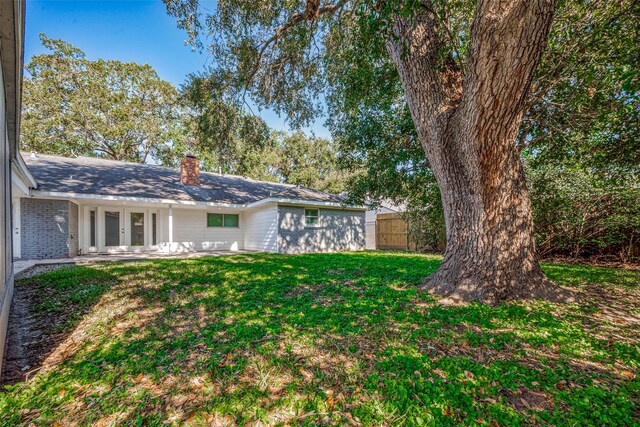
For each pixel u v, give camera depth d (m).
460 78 4.37
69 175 10.62
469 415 1.77
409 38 4.39
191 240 13.30
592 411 1.80
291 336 2.97
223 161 9.40
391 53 4.76
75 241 10.30
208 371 2.34
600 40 4.04
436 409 1.82
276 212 12.23
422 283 4.80
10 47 2.59
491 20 2.72
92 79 19.67
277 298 4.40
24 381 2.32
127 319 3.62
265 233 13.04
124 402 1.99
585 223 8.15
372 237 16.58
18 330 3.36
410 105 4.61
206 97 7.72
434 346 2.69
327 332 3.07
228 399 1.99
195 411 1.89
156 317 3.67
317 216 13.43
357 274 6.13
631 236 7.86
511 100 3.08
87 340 3.04
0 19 2.19
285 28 6.51
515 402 1.91
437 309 3.56
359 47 4.30
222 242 14.16
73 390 2.14
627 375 2.20
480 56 2.94
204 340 2.92
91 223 11.21
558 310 3.60
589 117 4.79
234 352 2.66
